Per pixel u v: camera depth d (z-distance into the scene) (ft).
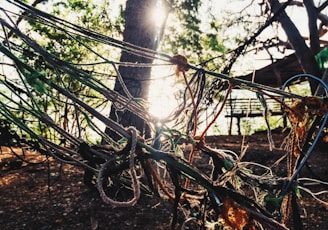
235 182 8.41
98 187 6.24
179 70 8.45
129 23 24.08
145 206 20.53
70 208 20.74
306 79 39.83
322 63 24.14
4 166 29.66
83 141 7.85
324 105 8.52
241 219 7.09
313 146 7.96
